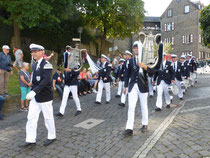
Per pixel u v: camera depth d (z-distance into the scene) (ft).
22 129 16.42
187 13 120.78
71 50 19.83
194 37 117.08
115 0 70.64
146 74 13.99
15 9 38.52
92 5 57.47
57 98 29.04
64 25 70.54
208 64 86.33
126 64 14.79
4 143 13.38
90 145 12.37
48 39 61.57
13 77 33.30
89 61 28.32
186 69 32.83
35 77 12.20
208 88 36.11
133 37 114.62
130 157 10.53
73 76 19.72
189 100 25.32
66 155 11.20
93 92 36.11
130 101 13.79
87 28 80.59
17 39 48.26
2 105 20.11
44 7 39.19
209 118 16.37
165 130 14.14
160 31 137.59
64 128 15.89
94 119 18.21
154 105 23.56
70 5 47.67
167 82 20.59
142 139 12.76
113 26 77.82
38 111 12.72
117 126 15.78
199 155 10.16
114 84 44.91
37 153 11.60
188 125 14.90
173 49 128.26
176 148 11.14
